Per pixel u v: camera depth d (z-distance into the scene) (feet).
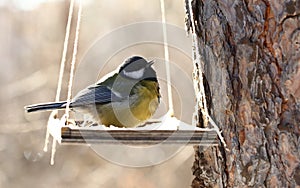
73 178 71.72
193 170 31.14
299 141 25.55
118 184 69.67
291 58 25.75
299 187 25.58
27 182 71.97
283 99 26.02
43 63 77.56
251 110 27.20
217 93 29.25
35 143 73.56
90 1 76.64
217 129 28.14
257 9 26.89
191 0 31.24
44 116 74.74
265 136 26.71
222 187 29.04
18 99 76.07
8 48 79.25
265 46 26.66
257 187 27.09
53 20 78.74
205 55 30.42
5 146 73.05
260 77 26.81
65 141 26.27
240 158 27.81
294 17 25.68
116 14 76.07
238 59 27.84
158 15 74.18
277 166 26.30
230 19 28.25
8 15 79.82
